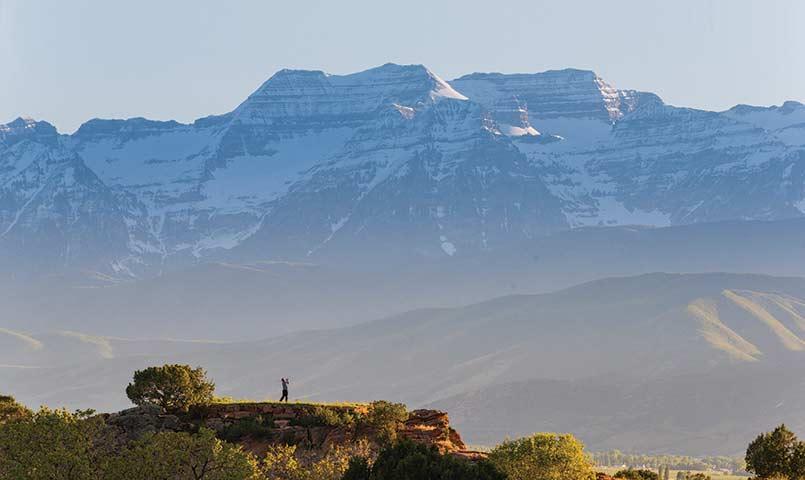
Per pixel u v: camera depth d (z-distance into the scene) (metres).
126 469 163.25
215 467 164.75
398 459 169.62
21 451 168.75
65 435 171.25
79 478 162.38
